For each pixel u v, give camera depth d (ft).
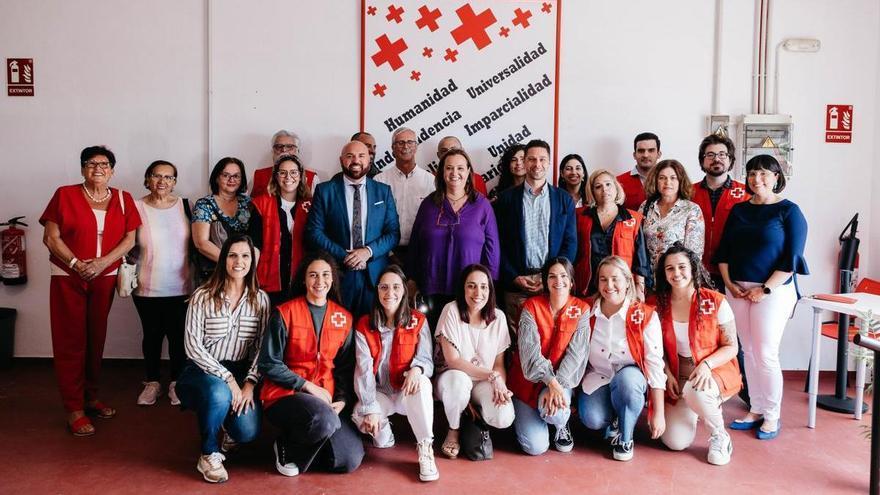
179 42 14.15
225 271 9.39
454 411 9.60
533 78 14.43
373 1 14.16
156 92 14.21
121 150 14.28
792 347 14.67
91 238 11.01
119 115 14.23
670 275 9.93
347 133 14.35
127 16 14.08
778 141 14.25
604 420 10.03
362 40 14.20
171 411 11.88
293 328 9.22
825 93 14.48
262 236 11.92
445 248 10.98
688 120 14.56
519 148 12.87
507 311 11.73
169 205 12.44
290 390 9.07
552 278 9.86
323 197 11.37
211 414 8.91
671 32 14.44
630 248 11.43
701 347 9.95
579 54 14.43
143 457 9.80
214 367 9.12
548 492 8.67
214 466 9.00
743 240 11.17
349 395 9.61
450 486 8.84
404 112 14.38
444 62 14.33
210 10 14.01
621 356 9.91
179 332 12.41
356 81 14.29
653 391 9.67
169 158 14.32
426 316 10.94
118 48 14.14
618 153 14.60
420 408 9.10
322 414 8.76
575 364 9.79
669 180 11.58
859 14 14.34
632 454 9.87
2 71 14.14
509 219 11.68
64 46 14.11
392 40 14.25
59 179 14.32
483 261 11.24
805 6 14.34
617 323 9.92
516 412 9.97
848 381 14.21
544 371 9.63
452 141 13.32
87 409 11.53
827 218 14.62
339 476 9.17
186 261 12.44
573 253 11.39
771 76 14.44
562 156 14.56
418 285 11.26
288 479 9.08
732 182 12.53
